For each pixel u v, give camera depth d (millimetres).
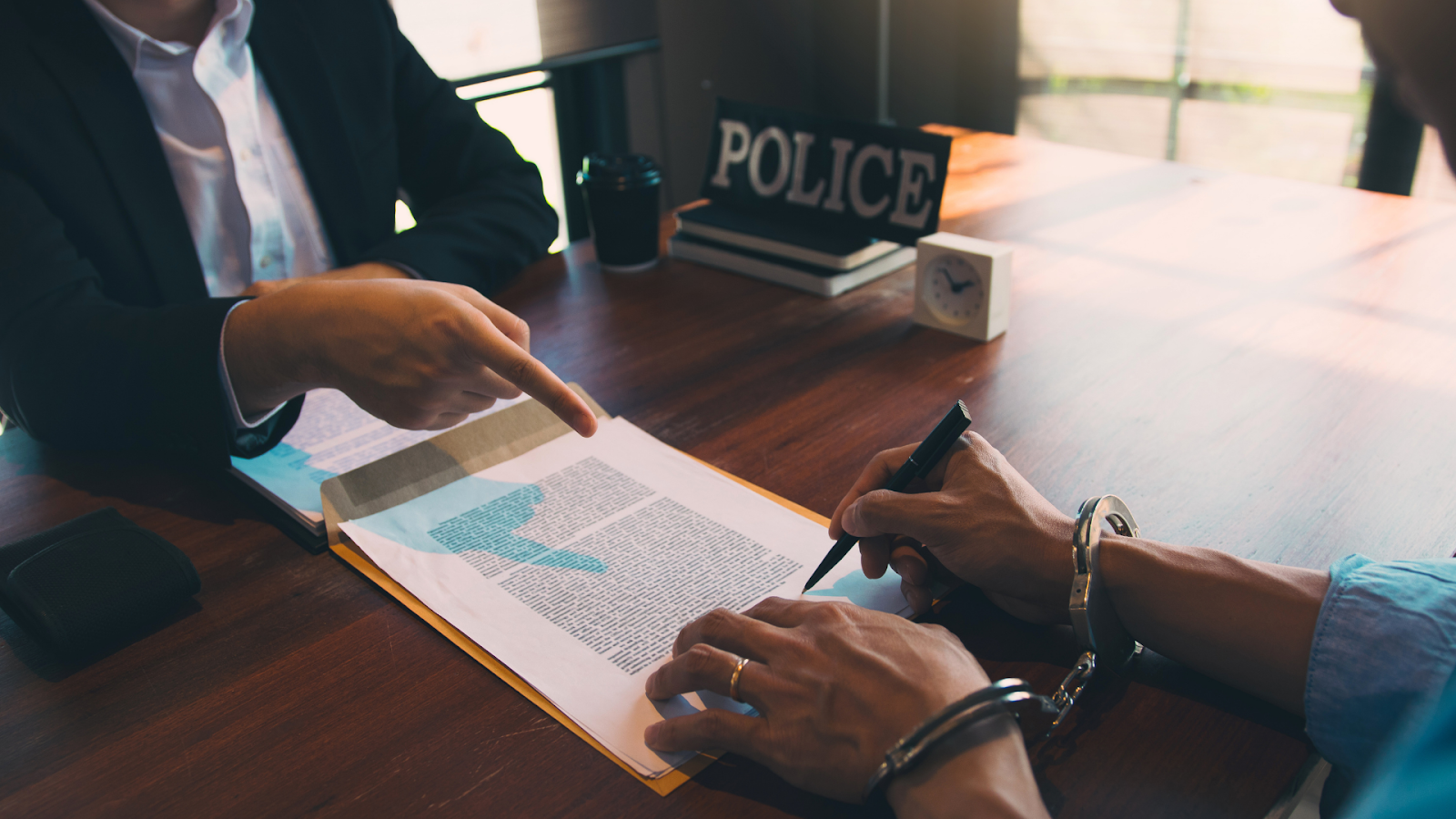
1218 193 1434
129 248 1088
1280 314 1039
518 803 479
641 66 2832
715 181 1352
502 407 869
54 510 762
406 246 1108
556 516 718
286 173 1275
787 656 503
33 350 850
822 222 1231
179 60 1134
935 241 1035
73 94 1028
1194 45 2844
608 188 1191
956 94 3385
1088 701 535
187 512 754
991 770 434
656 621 600
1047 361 961
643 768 494
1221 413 843
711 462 797
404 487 742
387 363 680
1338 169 2654
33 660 595
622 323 1104
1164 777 481
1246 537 663
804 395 913
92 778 502
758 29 3129
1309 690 483
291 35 1221
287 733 528
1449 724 347
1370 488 720
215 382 754
